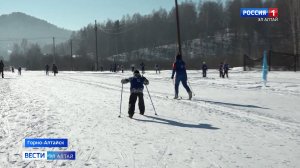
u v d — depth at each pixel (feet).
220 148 22.43
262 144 23.38
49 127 29.63
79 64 361.92
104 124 30.96
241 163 19.26
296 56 159.53
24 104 45.03
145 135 26.37
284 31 346.95
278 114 35.78
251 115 35.24
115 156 20.90
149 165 19.08
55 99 50.75
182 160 19.92
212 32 485.56
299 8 172.04
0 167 18.97
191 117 34.32
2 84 86.53
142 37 510.17
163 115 35.76
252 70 168.96
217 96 53.21
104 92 61.93
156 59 418.10
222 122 31.45
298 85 70.38
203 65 112.37
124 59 447.83
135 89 35.58
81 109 40.27
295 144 23.34
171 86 74.33
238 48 399.65
